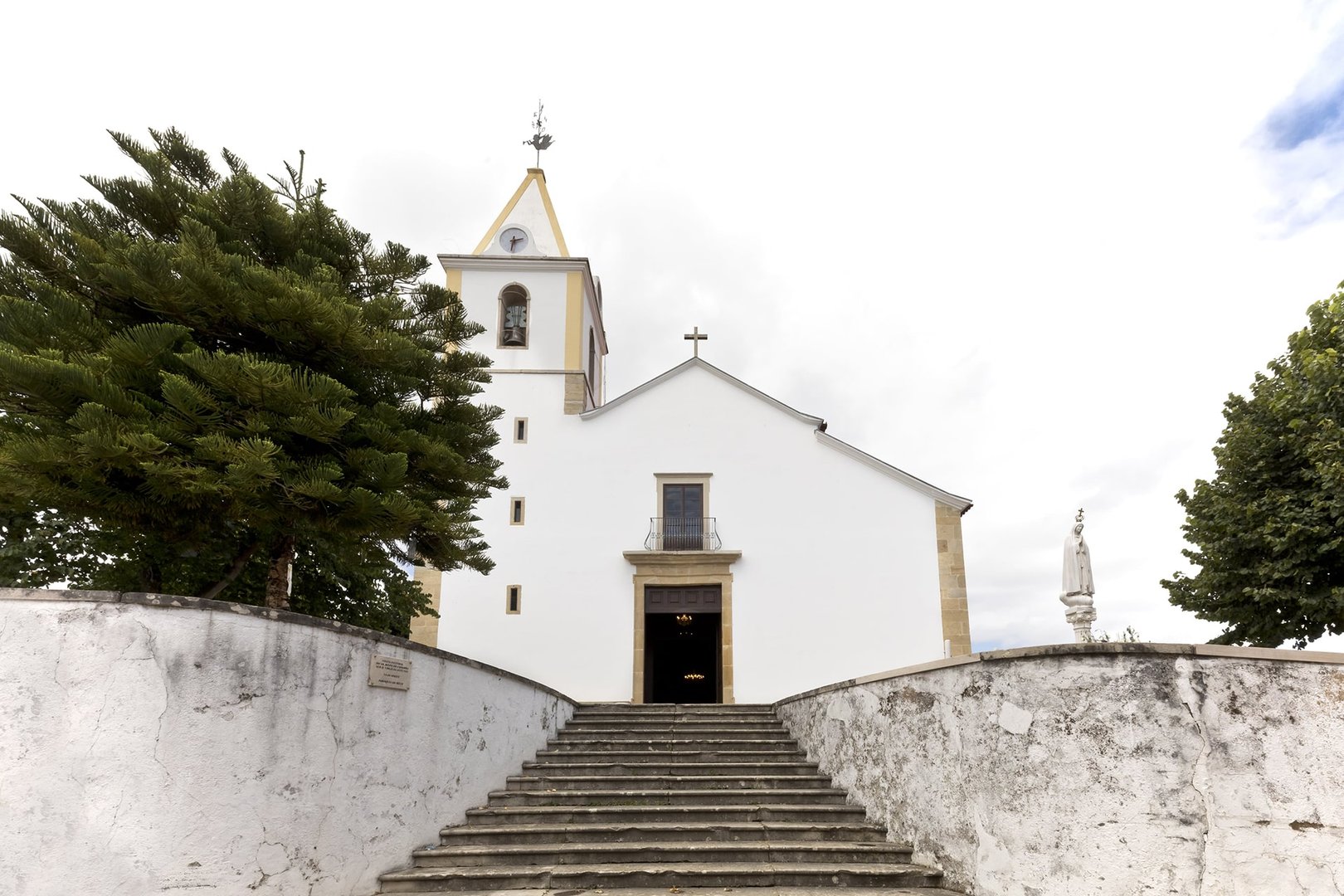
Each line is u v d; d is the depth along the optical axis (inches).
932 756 297.3
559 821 346.3
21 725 203.3
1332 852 212.5
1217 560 589.6
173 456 297.3
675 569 752.3
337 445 334.6
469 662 357.7
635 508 775.1
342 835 261.1
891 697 332.8
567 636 740.0
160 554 459.2
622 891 277.3
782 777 396.8
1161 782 221.0
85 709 208.4
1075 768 233.5
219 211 356.2
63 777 203.2
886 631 732.7
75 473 295.4
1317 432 528.1
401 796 295.7
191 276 303.0
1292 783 217.6
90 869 200.5
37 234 322.7
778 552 757.9
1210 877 213.0
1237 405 608.4
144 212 358.6
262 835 230.8
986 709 265.6
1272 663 225.9
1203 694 224.8
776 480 777.6
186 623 224.5
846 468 776.9
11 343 300.8
